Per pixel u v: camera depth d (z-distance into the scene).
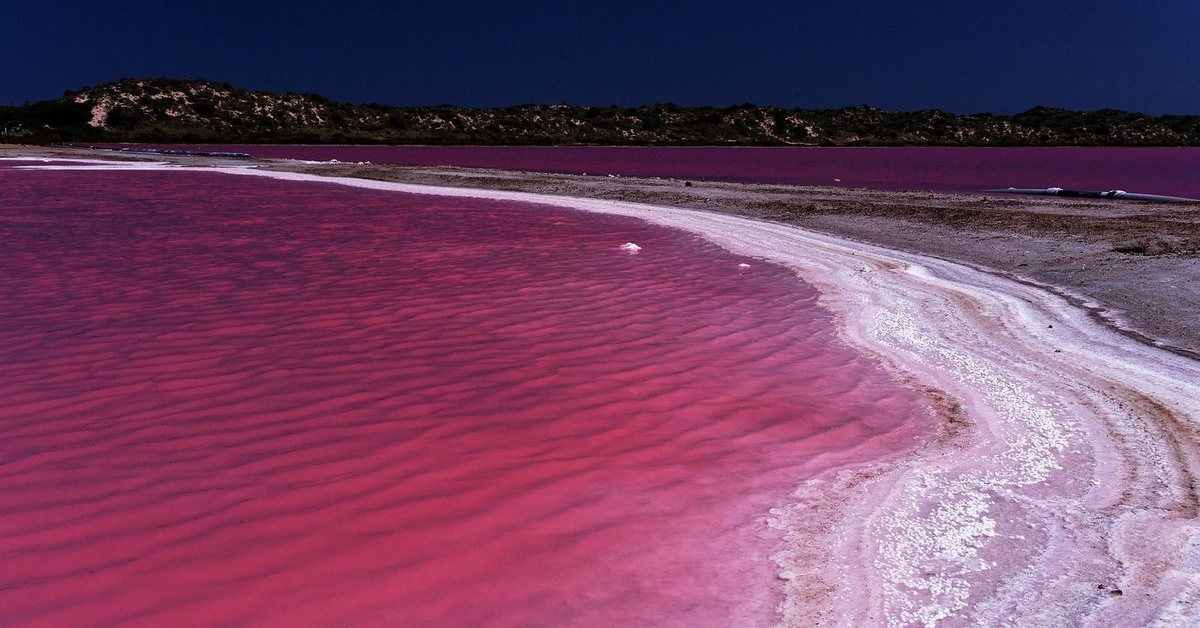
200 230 14.96
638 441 5.39
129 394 6.11
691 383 6.60
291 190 24.70
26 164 38.69
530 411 5.90
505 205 20.22
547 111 105.25
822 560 3.96
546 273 11.06
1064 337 7.84
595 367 6.97
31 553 3.91
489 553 3.96
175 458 5.00
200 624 3.37
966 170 39.53
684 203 20.36
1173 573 3.83
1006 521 4.37
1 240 13.46
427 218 17.27
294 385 6.36
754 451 5.26
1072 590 3.72
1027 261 11.77
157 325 8.07
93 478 4.72
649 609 3.54
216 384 6.36
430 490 4.62
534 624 3.42
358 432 5.45
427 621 3.42
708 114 109.50
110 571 3.76
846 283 10.57
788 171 38.22
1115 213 16.19
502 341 7.71
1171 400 6.05
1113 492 4.68
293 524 4.21
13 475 4.75
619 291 10.01
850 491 4.70
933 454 5.24
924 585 3.77
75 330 7.85
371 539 4.07
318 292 9.68
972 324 8.42
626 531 4.21
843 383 6.65
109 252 12.37
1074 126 109.12
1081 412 5.91
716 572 3.85
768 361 7.25
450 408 5.93
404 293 9.69
